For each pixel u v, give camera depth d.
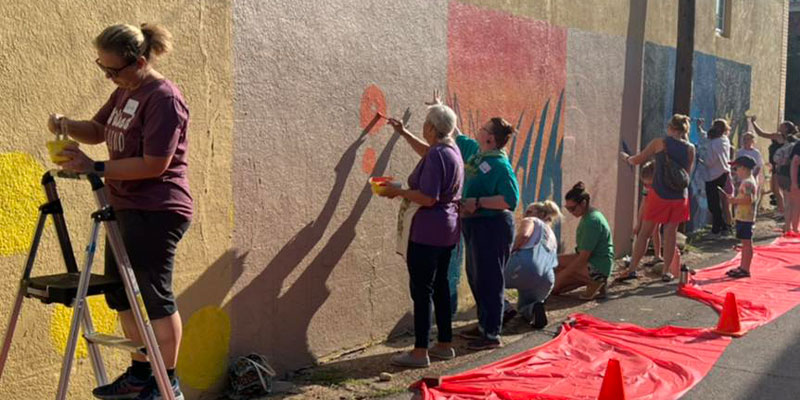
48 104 4.17
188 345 4.97
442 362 6.04
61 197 4.27
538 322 7.03
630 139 10.59
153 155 3.55
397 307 6.74
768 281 9.25
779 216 15.45
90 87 4.36
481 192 6.28
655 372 5.79
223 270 5.18
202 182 4.98
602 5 9.70
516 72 8.11
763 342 6.60
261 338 5.50
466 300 7.64
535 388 5.41
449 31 7.07
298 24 5.58
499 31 7.79
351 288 6.23
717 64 13.60
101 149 4.48
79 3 4.28
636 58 10.60
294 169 5.64
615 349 6.35
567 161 9.15
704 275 9.60
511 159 8.11
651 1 10.91
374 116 6.30
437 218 5.73
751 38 15.16
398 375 5.73
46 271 4.23
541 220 7.41
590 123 9.59
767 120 16.42
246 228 5.32
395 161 6.56
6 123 4.00
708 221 13.70
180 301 4.91
